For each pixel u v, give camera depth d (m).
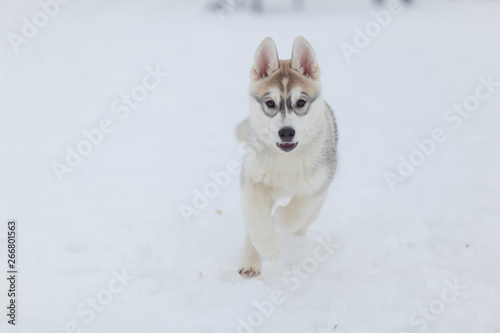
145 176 7.45
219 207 6.16
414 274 4.50
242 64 14.91
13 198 6.23
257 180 4.55
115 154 8.66
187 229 5.35
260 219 4.41
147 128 10.31
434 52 15.61
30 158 8.29
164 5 22.17
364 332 3.65
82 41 17.44
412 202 6.39
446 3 21.58
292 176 4.50
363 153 8.83
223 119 10.91
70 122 10.66
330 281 4.38
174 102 12.02
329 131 4.79
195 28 18.78
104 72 14.45
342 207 6.30
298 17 19.98
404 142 9.36
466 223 5.68
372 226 5.73
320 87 4.54
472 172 7.58
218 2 21.11
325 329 3.69
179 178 7.36
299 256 4.99
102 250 4.70
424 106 11.67
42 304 3.77
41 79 13.89
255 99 4.47
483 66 14.26
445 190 6.85
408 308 3.93
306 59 4.52
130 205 6.04
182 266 4.60
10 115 11.09
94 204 6.04
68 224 5.30
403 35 17.25
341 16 19.83
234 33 18.00
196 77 13.83
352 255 5.05
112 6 22.09
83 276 4.20
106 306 3.81
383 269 4.71
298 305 4.07
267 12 21.16
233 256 4.98
